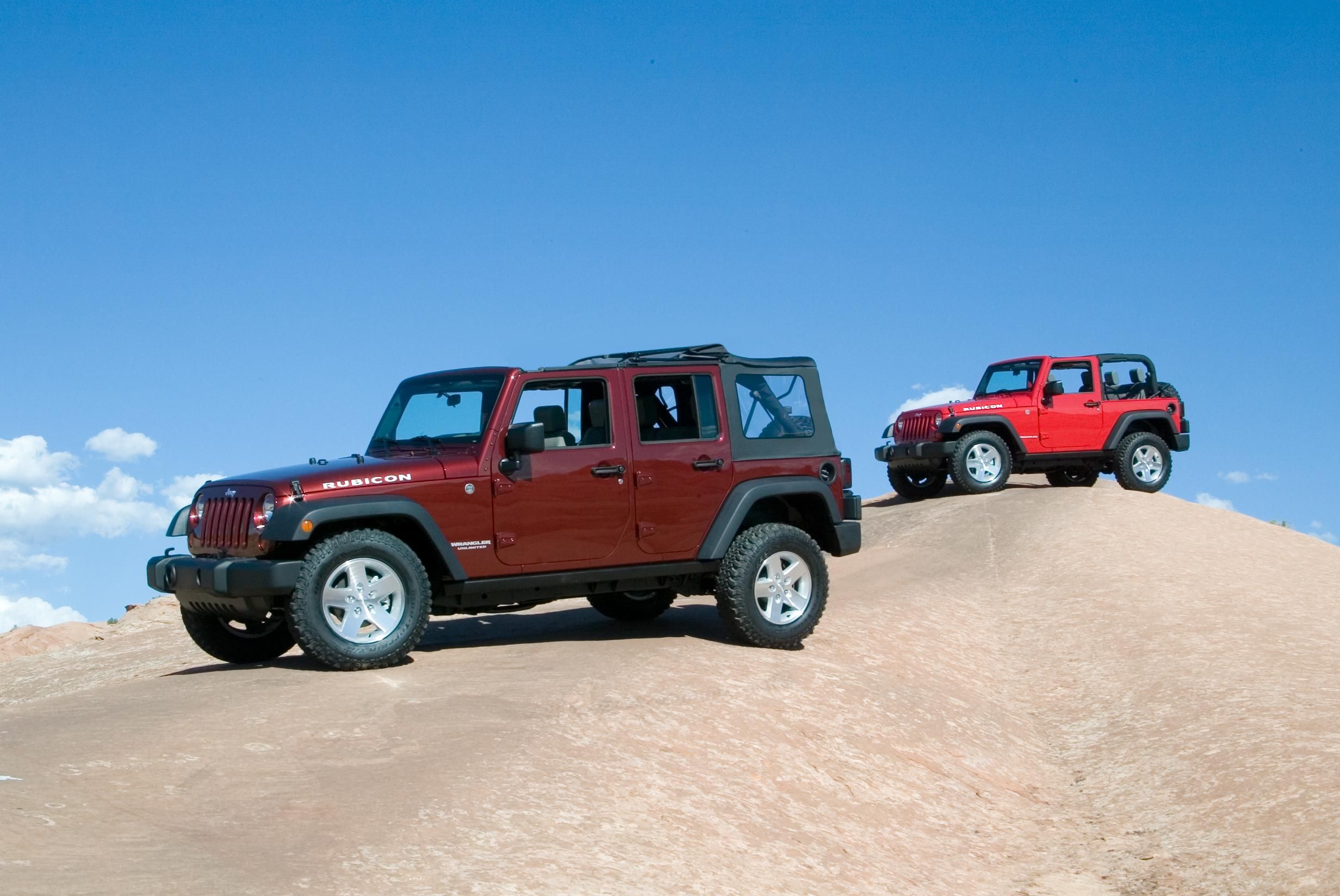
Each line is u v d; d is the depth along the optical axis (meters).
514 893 4.52
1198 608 11.62
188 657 11.76
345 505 7.73
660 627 10.05
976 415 19.31
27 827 4.73
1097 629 11.05
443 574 8.23
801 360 9.66
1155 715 8.60
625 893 4.75
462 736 6.21
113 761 5.64
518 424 8.21
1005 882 6.04
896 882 5.71
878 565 14.30
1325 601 12.41
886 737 7.66
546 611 11.80
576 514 8.48
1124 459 19.59
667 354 9.23
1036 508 16.42
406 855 4.71
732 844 5.57
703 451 8.95
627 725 6.70
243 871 4.42
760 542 8.91
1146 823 6.86
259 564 7.54
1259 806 6.70
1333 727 7.82
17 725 6.56
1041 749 8.35
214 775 5.54
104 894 4.09
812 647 9.30
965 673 9.77
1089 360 20.06
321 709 6.60
